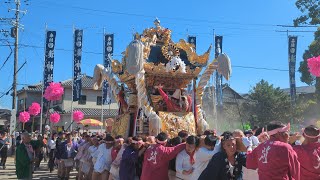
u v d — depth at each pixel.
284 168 4.59
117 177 9.14
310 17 25.61
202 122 11.54
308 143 5.50
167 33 11.96
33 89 46.50
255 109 41.88
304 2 25.69
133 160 7.95
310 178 5.37
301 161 5.38
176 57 11.45
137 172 8.05
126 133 11.27
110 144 10.17
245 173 5.43
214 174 5.12
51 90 20.98
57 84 21.30
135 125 10.95
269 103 41.38
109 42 25.17
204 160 5.71
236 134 5.52
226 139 5.17
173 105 11.26
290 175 4.65
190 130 10.97
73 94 26.62
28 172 11.23
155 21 12.01
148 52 11.16
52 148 18.31
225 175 5.09
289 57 26.33
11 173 17.81
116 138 9.42
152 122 10.10
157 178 6.62
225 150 5.20
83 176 13.13
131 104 11.62
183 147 6.54
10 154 28.11
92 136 12.77
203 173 5.22
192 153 6.29
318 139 5.54
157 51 11.98
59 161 14.55
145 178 6.71
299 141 6.59
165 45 11.82
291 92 26.14
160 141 6.86
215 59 11.66
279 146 4.65
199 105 11.72
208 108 23.39
